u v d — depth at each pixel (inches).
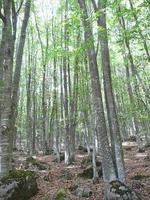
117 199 383.9
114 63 1169.4
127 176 584.1
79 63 836.0
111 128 486.0
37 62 1421.0
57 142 931.3
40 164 770.8
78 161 863.1
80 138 1541.6
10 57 451.2
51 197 454.6
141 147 991.6
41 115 1461.6
